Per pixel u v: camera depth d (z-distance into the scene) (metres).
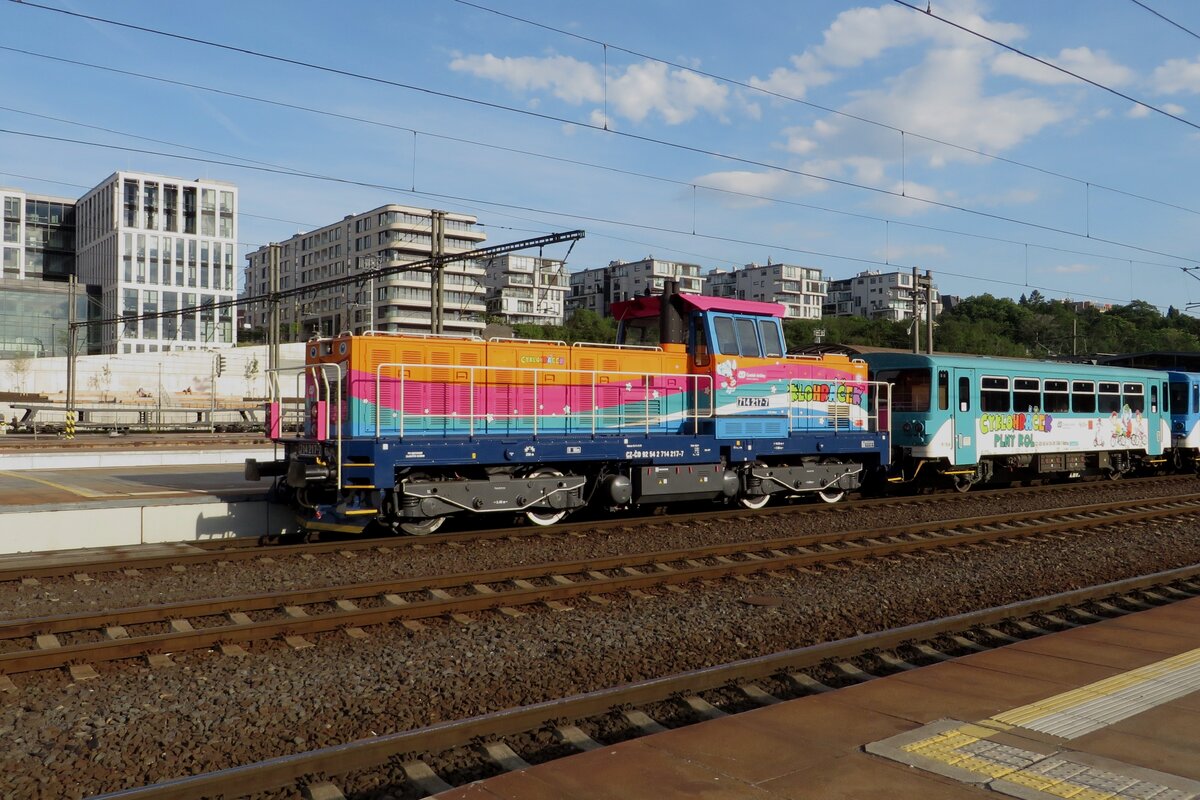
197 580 9.95
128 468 22.23
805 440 16.19
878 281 137.38
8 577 9.76
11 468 22.03
